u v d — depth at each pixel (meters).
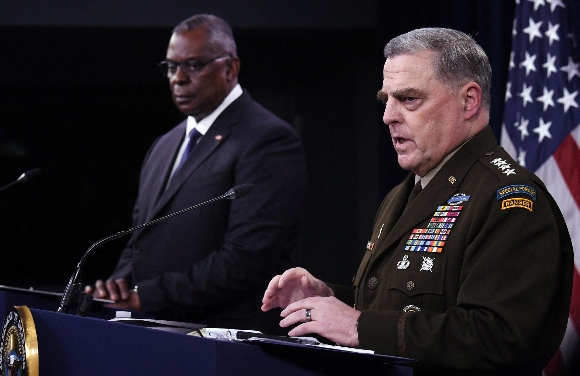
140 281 7.77
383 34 12.52
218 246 7.65
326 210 14.43
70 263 17.17
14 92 15.57
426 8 11.66
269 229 7.55
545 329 4.39
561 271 4.44
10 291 5.24
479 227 4.32
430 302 4.35
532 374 4.40
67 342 3.68
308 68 14.37
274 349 3.21
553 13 8.05
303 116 14.59
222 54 8.23
